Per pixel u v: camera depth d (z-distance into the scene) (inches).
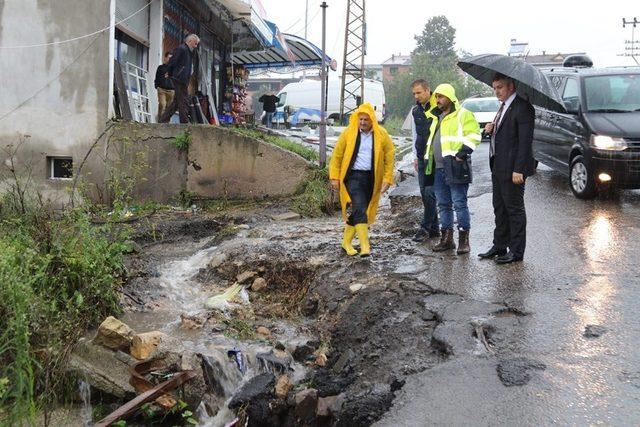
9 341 184.4
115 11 485.1
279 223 399.9
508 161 270.2
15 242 249.8
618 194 430.3
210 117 714.2
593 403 164.6
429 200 323.9
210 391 213.0
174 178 466.0
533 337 203.2
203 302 287.9
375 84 1338.6
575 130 417.7
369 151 297.7
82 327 236.8
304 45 861.8
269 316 275.0
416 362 200.1
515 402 167.6
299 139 717.3
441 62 3016.7
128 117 486.3
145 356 217.0
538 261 282.5
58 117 451.2
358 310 249.0
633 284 249.6
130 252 343.0
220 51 812.6
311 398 197.9
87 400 204.5
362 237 296.7
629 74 434.3
